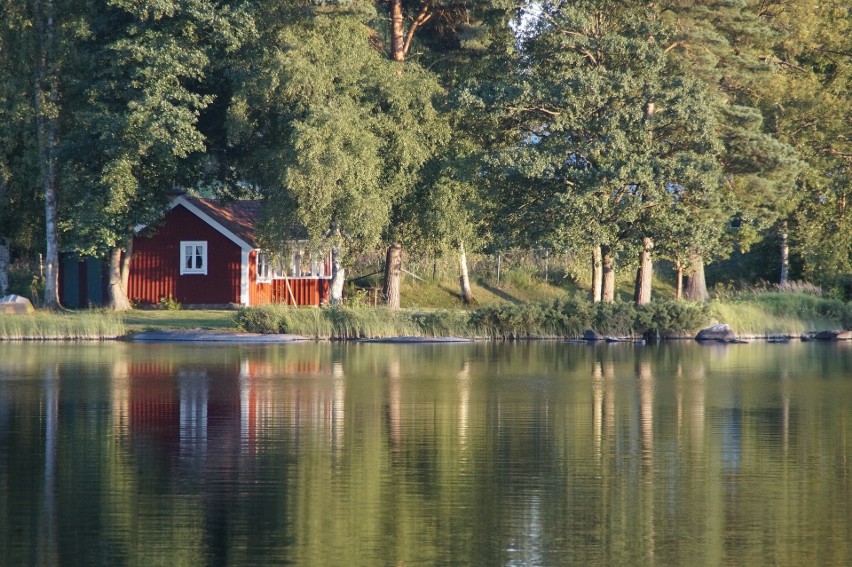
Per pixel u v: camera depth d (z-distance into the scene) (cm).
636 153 11106
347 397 6575
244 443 4994
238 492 4016
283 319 11350
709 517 3731
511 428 5469
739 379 7731
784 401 6531
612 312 11562
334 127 11319
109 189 11488
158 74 11425
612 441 5119
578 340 11412
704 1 11588
